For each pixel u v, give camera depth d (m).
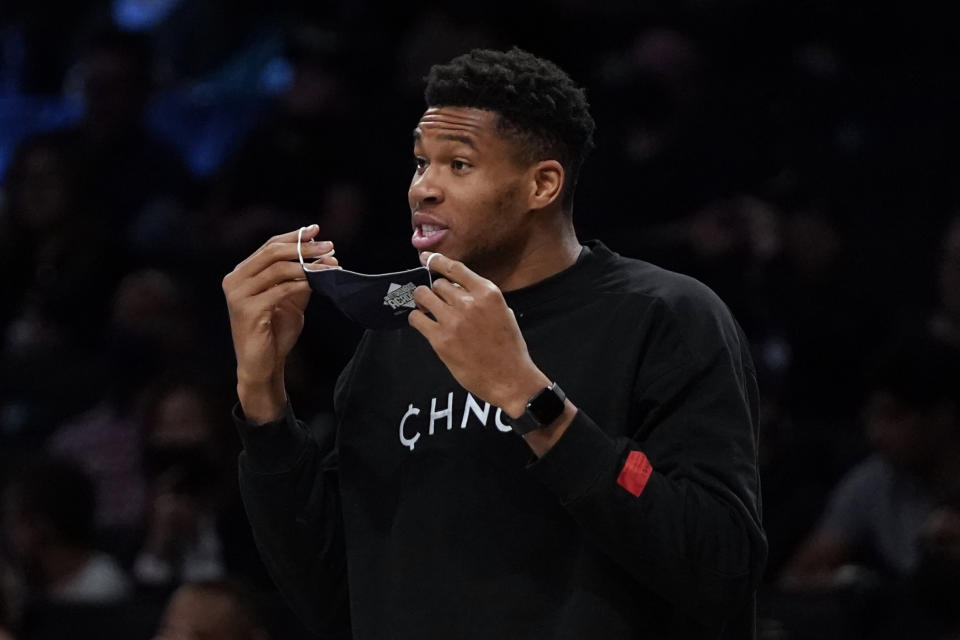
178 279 17.98
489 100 6.14
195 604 10.34
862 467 13.22
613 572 5.98
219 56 23.09
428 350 6.47
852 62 20.00
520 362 5.70
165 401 14.29
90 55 20.48
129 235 19.64
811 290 15.80
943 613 10.58
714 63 19.81
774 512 13.38
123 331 16.52
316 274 6.11
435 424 6.28
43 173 18.98
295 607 6.79
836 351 15.24
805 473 13.77
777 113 17.70
